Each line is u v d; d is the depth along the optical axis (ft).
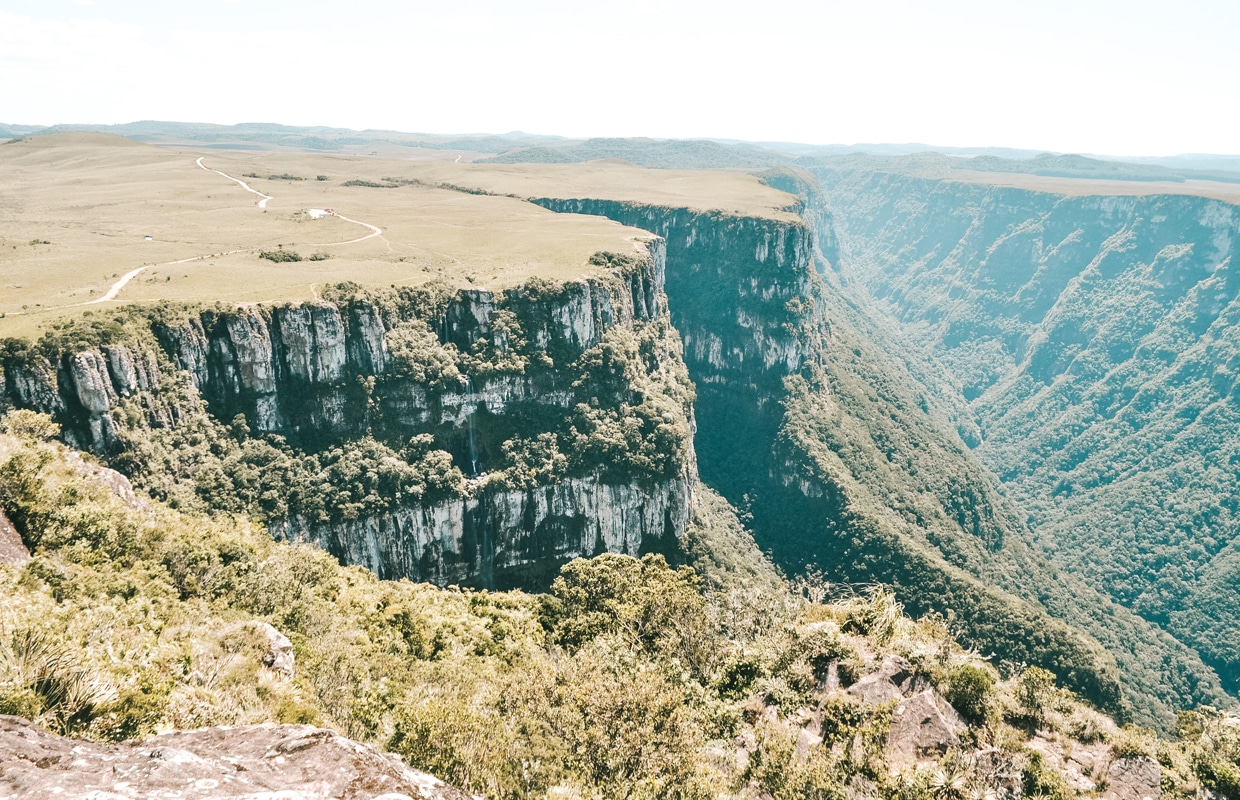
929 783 102.32
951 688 125.18
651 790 101.40
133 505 187.42
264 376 351.46
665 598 195.62
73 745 40.50
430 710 108.06
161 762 39.93
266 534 252.21
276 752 43.80
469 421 418.72
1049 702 126.11
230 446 337.52
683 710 121.39
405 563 382.83
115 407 296.30
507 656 194.08
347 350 380.99
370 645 170.60
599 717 114.01
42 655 64.08
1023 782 106.52
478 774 99.30
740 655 151.74
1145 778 109.60
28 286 357.61
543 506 419.54
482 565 413.59
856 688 127.65
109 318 307.58
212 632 128.06
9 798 33.78
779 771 109.50
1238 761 116.47
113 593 123.44
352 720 113.50
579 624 207.41
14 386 274.77
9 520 133.59
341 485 362.94
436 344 413.39
